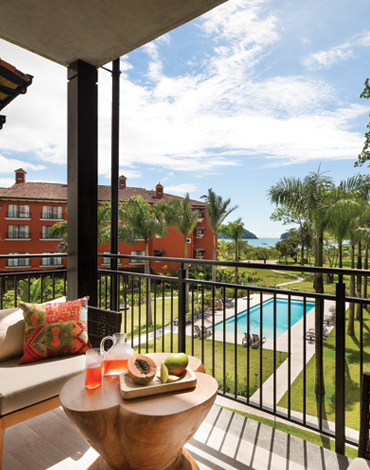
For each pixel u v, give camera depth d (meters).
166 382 1.22
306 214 11.42
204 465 1.57
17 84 3.85
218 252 28.45
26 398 1.54
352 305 12.38
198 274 22.84
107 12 1.95
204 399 1.15
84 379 1.34
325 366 9.75
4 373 1.72
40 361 1.91
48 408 1.66
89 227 2.56
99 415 1.08
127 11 1.94
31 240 25.50
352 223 10.93
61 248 22.47
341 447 1.66
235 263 1.99
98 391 1.23
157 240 26.11
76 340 2.03
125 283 2.74
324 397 8.08
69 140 2.56
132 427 1.05
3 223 24.91
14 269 24.58
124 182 32.91
